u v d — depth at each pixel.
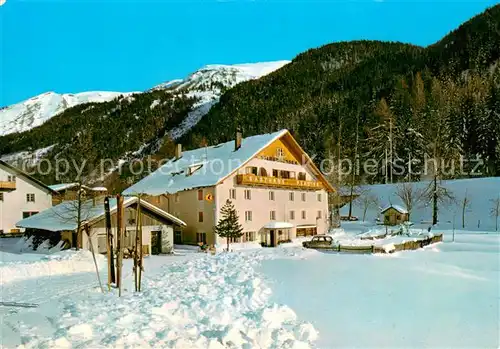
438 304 14.66
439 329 12.09
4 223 52.09
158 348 9.12
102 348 8.73
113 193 52.31
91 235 31.45
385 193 72.44
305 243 33.72
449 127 84.62
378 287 17.14
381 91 137.75
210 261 25.75
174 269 23.22
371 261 24.02
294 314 13.23
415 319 13.02
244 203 43.69
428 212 61.66
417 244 32.44
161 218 35.56
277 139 48.34
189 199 44.38
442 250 32.28
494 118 81.44
